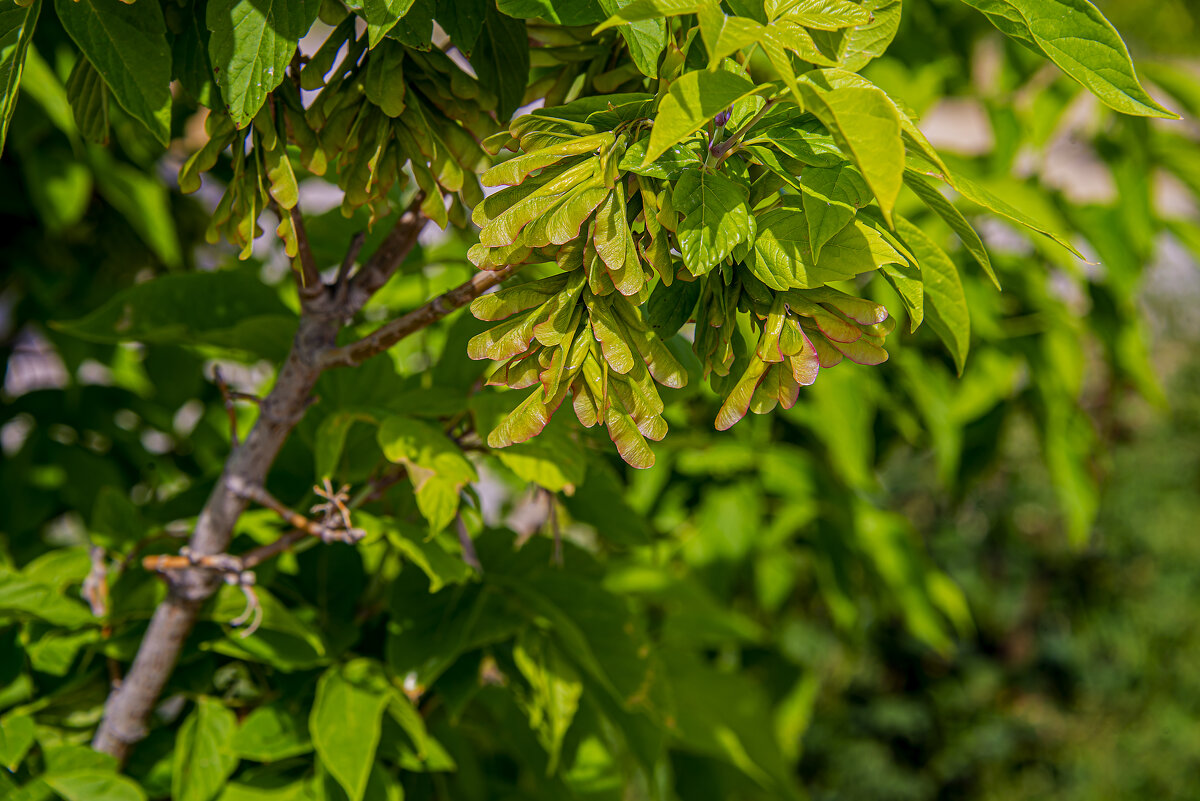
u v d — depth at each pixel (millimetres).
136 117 1134
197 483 1495
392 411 1263
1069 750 4891
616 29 1196
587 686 1360
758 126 1089
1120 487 4809
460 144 1180
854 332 1071
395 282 1638
